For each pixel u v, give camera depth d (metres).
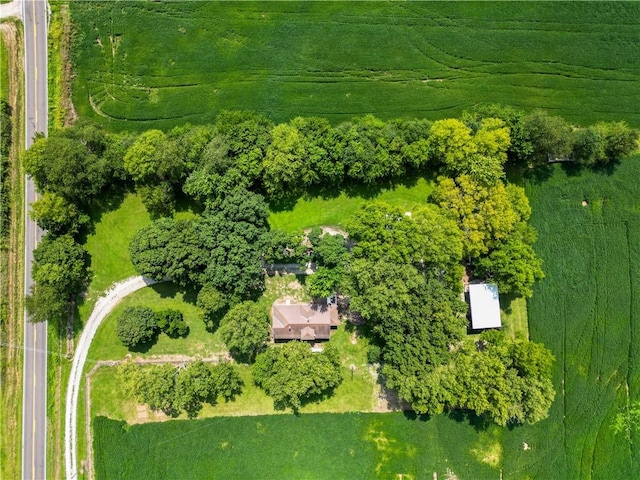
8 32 53.72
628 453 50.25
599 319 51.66
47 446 50.19
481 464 50.09
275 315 49.91
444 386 45.09
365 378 50.84
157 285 51.62
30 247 51.81
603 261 52.28
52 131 53.06
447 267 47.47
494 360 45.12
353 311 51.28
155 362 50.94
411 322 45.66
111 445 49.97
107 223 52.34
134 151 48.34
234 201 47.56
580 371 51.22
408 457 50.06
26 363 50.81
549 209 52.78
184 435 50.16
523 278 46.97
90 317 51.41
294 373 46.56
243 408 50.50
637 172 53.09
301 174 49.66
